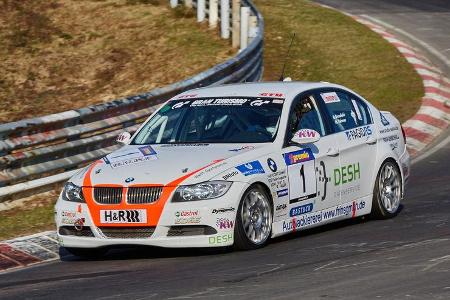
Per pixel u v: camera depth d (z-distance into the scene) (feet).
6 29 248.52
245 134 95.40
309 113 99.50
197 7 240.32
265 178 90.94
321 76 204.95
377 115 108.27
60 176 126.00
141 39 234.99
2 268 93.76
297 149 95.50
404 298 68.18
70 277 85.10
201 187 87.30
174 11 248.52
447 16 265.95
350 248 88.74
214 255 89.61
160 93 142.82
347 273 77.10
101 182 89.76
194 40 228.63
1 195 117.80
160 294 73.46
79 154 129.49
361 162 102.94
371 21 257.34
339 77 204.03
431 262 79.41
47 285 81.76
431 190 123.65
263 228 91.09
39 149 123.65
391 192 106.83
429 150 154.51
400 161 108.47
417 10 274.36
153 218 87.15
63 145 126.62
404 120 171.53
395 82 197.57
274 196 91.97
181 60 216.95
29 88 215.10
